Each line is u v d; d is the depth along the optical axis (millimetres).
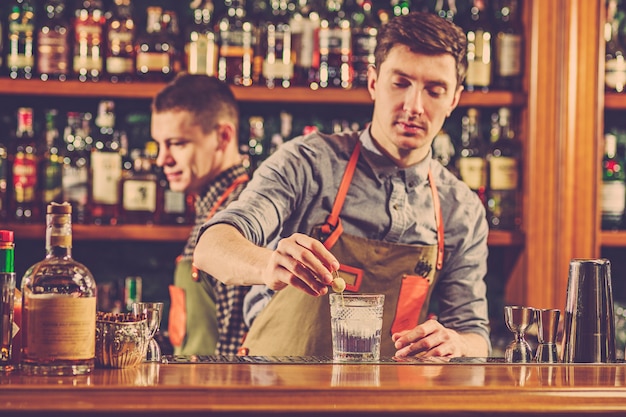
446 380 1422
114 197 3107
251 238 1988
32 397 1305
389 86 2168
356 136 2324
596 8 3127
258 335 2258
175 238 3061
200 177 2918
